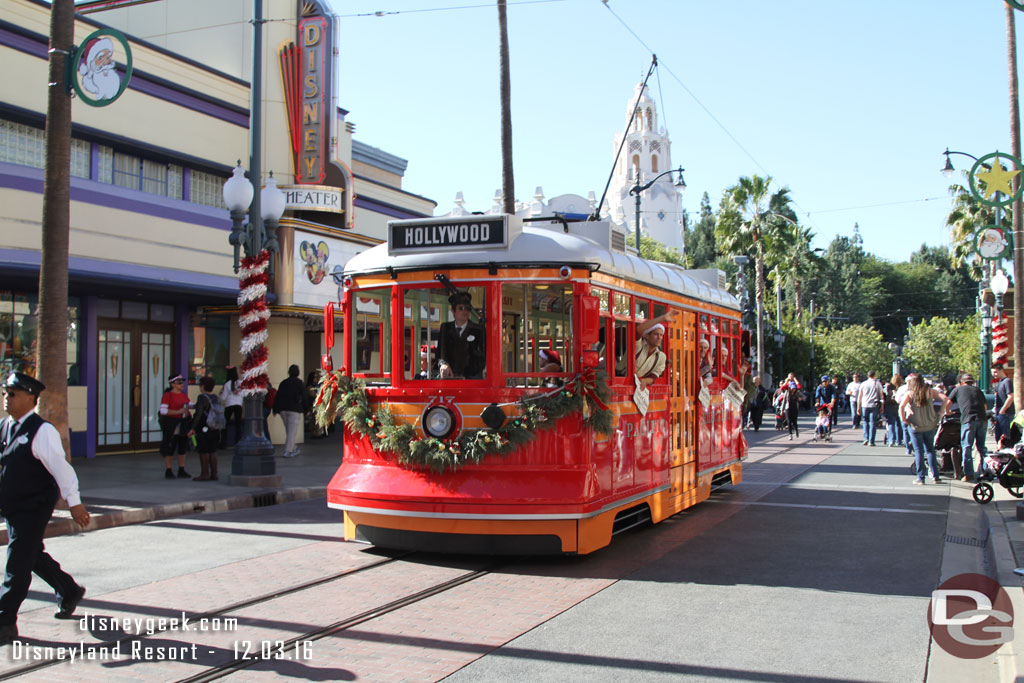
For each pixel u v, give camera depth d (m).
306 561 8.86
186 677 5.41
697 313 12.43
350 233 22.36
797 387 29.09
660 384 10.62
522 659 5.80
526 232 8.91
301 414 19.95
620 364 9.53
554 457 8.33
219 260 19.08
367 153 31.27
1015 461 12.73
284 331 21.30
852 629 6.54
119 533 10.66
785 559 9.05
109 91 11.52
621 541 10.05
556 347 8.62
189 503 12.30
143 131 18.31
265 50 21.94
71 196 15.90
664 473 10.71
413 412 8.70
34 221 15.14
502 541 8.31
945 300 104.75
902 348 81.75
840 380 69.50
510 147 20.45
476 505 8.20
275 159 22.05
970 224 37.25
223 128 20.48
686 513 12.20
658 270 11.04
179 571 8.43
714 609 7.08
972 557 9.32
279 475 14.48
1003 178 13.46
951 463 17.19
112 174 17.89
